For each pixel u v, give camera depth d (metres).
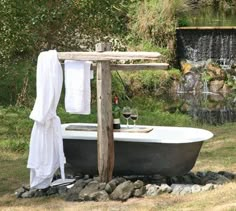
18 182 8.55
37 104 7.39
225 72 21.09
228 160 9.62
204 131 7.84
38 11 12.88
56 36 13.85
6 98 15.20
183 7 23.42
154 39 20.67
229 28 21.83
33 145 7.49
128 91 18.67
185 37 21.72
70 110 7.47
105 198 7.23
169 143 7.35
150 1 20.78
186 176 7.88
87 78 7.43
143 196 7.32
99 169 7.43
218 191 7.38
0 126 12.21
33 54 13.98
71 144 7.71
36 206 7.21
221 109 17.48
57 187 7.68
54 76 7.41
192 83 20.55
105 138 7.33
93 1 13.50
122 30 14.28
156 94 19.11
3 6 12.70
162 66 7.45
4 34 12.87
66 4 13.19
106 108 7.32
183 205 6.95
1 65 14.10
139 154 7.52
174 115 15.08
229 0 26.95
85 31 14.07
